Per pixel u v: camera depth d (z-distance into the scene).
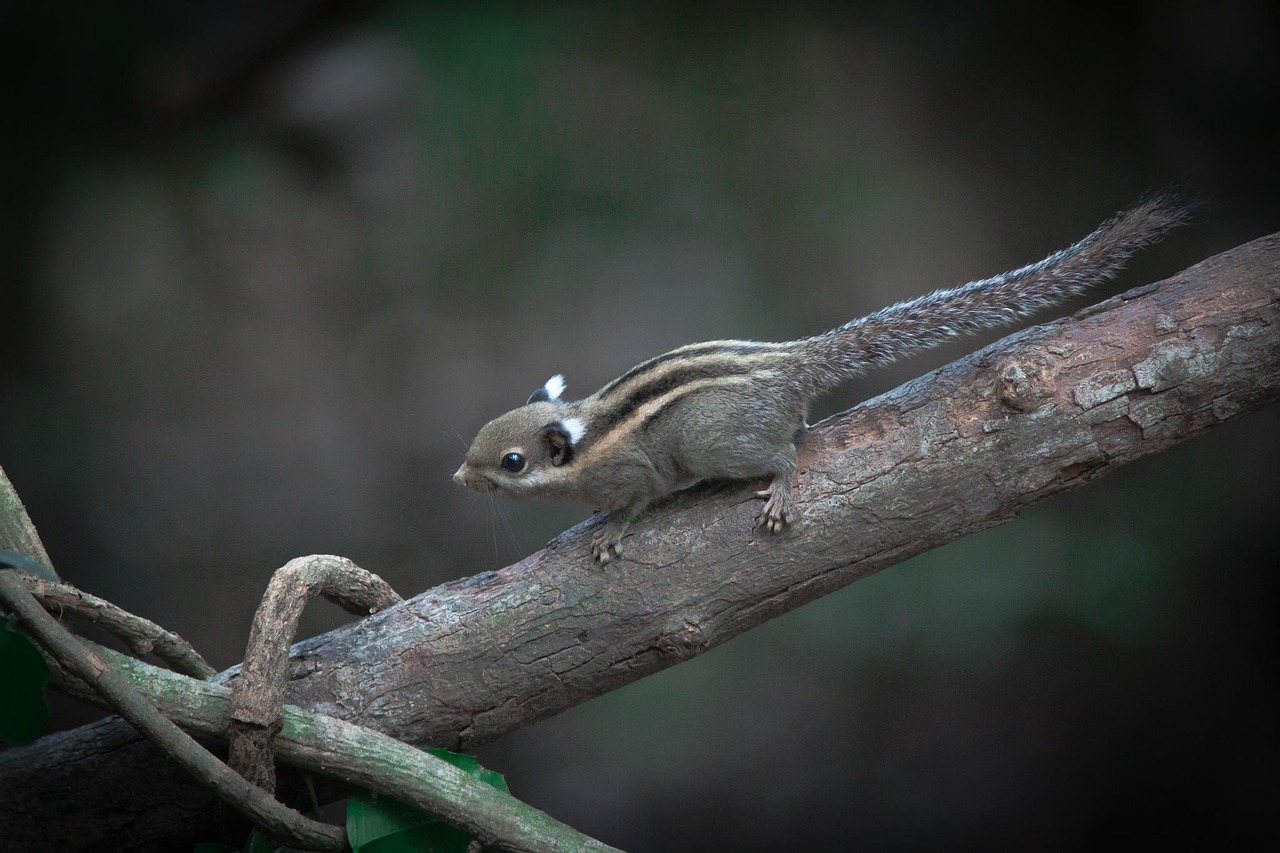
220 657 13.63
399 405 15.52
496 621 5.43
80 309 15.64
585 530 5.83
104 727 5.47
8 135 15.38
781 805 12.48
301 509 14.71
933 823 12.23
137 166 16.09
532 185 16.42
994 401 5.39
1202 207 5.95
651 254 16.12
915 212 16.16
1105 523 14.05
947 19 16.69
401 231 16.30
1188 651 13.20
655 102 16.61
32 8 15.04
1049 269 6.05
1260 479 14.18
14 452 14.79
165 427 15.27
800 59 16.84
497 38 16.52
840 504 5.44
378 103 16.22
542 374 15.50
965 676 13.32
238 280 16.06
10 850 5.38
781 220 16.19
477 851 4.76
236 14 15.66
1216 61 15.86
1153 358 5.30
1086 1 16.31
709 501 5.71
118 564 14.18
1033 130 16.45
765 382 5.91
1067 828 12.25
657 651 5.45
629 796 12.62
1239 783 12.38
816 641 13.69
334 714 5.32
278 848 4.75
